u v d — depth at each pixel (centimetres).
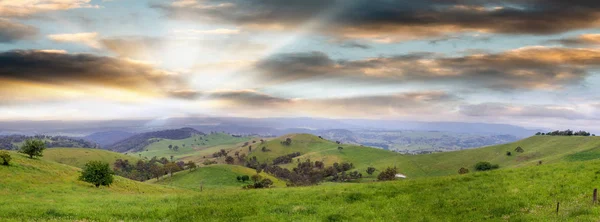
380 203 3434
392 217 2956
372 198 3669
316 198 3772
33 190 6406
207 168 19788
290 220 2908
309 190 4259
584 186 3391
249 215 3131
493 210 2959
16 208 3519
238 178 18425
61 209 3434
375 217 2980
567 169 4138
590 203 2855
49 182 7388
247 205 3503
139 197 4469
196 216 3130
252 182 18325
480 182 4044
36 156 10244
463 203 3244
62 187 7038
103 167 7938
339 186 4516
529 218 2597
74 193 6594
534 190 3450
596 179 3547
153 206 3641
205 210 3331
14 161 8250
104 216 3138
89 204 3844
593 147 18712
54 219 2983
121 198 4388
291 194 4044
